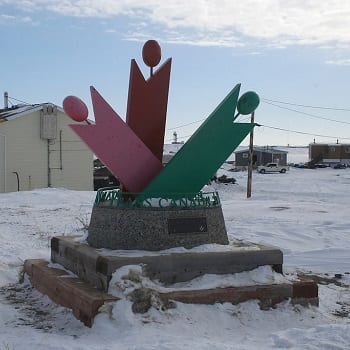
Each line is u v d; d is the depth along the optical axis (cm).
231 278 635
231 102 705
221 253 641
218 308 587
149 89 741
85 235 747
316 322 591
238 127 709
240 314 589
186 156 695
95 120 688
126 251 646
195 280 625
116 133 698
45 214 1777
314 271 909
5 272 848
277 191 3716
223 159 715
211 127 699
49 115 2958
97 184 3603
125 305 554
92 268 630
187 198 686
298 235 1285
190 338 501
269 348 464
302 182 4788
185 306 579
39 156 2966
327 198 3050
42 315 618
